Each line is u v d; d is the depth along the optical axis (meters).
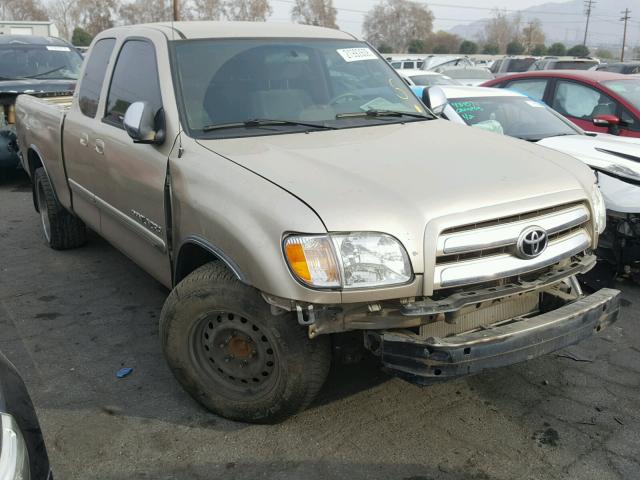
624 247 5.04
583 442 3.22
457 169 3.19
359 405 3.53
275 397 3.17
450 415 3.44
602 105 7.68
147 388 3.75
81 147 4.82
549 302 3.35
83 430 3.36
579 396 3.63
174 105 3.70
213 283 3.15
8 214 7.65
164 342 3.40
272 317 3.03
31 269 5.73
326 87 4.22
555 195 3.14
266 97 3.93
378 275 2.76
